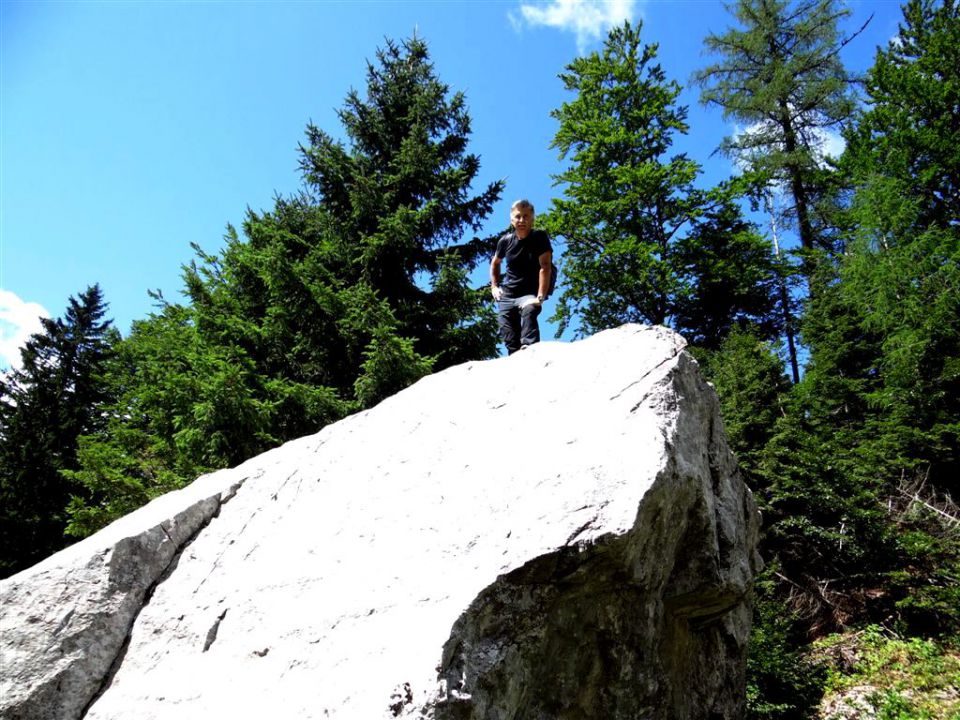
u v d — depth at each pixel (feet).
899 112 60.85
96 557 14.16
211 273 43.65
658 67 65.62
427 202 45.29
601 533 11.13
